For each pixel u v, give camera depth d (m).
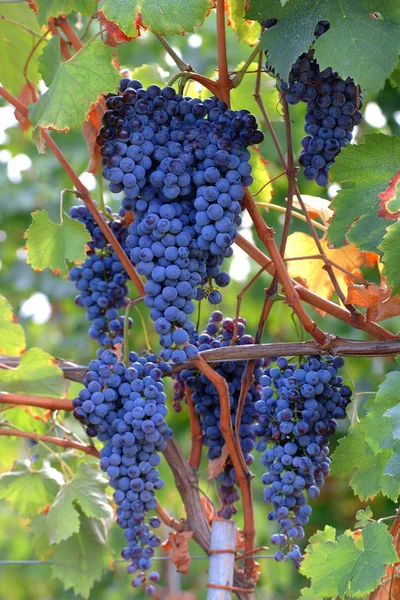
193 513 1.59
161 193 1.44
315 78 1.46
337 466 1.50
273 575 2.60
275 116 1.72
